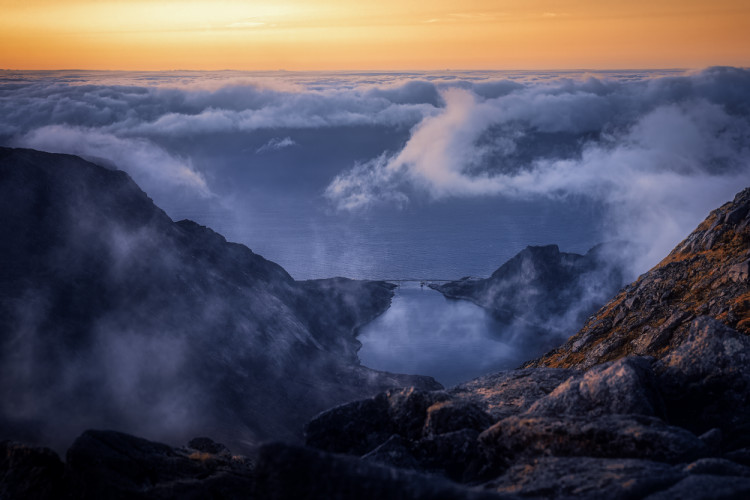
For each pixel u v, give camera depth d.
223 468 10.48
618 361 11.59
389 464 9.52
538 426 8.65
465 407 10.52
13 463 10.27
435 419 10.47
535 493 6.94
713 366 11.38
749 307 19.17
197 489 9.44
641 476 6.69
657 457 7.57
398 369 198.62
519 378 15.45
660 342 21.86
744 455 8.56
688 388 11.32
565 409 10.95
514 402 13.79
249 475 10.22
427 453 9.89
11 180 139.88
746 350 11.37
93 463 9.55
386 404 11.51
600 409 10.60
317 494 5.68
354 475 5.73
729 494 6.08
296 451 5.99
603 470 7.12
